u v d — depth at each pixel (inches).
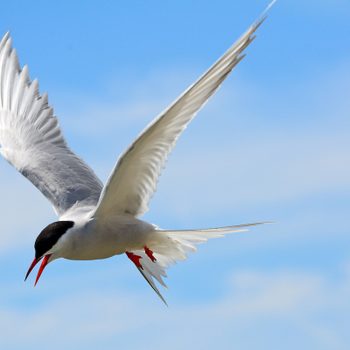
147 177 429.4
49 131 554.9
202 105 391.9
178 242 463.5
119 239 448.8
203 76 374.0
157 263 475.8
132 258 474.3
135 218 447.8
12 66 568.4
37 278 438.6
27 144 547.5
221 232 450.3
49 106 563.5
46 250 441.7
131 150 404.8
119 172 420.2
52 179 516.4
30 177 521.3
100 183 522.0
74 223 445.4
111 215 445.1
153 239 457.7
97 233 443.5
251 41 377.7
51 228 443.8
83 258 453.1
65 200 500.7
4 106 567.2
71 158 536.4
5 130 558.3
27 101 566.6
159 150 415.5
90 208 489.1
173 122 401.4
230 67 382.3
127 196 440.1
